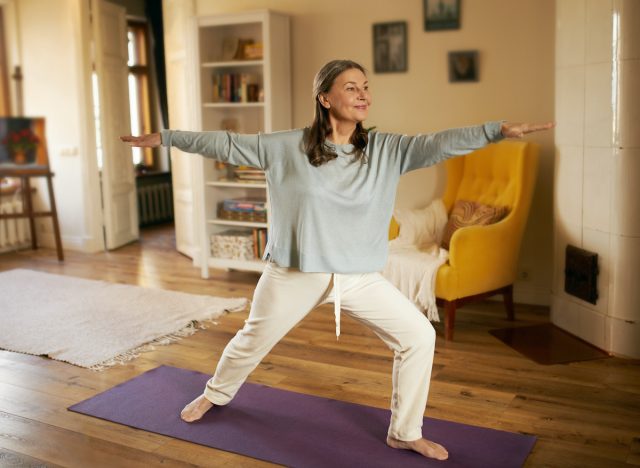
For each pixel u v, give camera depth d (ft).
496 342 13.20
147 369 11.98
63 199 23.31
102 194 23.11
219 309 15.38
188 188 21.27
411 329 8.43
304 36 17.90
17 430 9.61
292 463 8.58
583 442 9.11
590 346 12.89
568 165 13.43
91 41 22.56
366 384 11.16
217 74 18.83
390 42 16.66
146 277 19.06
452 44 15.98
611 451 8.85
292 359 12.30
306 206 8.11
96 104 22.91
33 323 14.57
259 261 18.33
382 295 8.43
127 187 24.21
